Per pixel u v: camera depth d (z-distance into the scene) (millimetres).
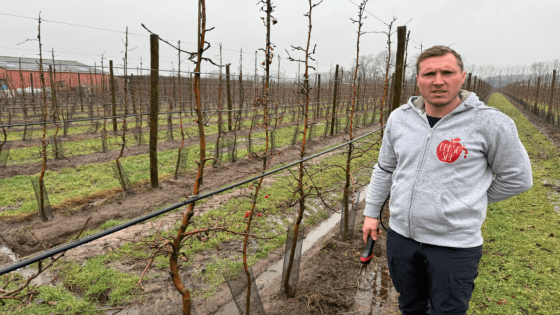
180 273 3736
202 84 18953
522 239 4312
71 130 13883
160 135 13039
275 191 6566
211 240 4438
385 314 2988
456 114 1559
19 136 12164
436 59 1526
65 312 3053
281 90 19547
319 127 15789
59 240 4586
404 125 1747
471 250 1590
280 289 3326
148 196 6266
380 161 1968
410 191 1672
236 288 2598
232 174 7898
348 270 3732
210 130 14602
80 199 5934
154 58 6137
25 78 27000
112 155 9641
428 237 1649
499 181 1605
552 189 6512
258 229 4859
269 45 2459
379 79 25203
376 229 2053
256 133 13859
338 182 7434
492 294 3188
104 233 1227
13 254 4250
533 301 3061
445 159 1565
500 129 1478
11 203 5766
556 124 17688
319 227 5172
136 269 3793
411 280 1827
